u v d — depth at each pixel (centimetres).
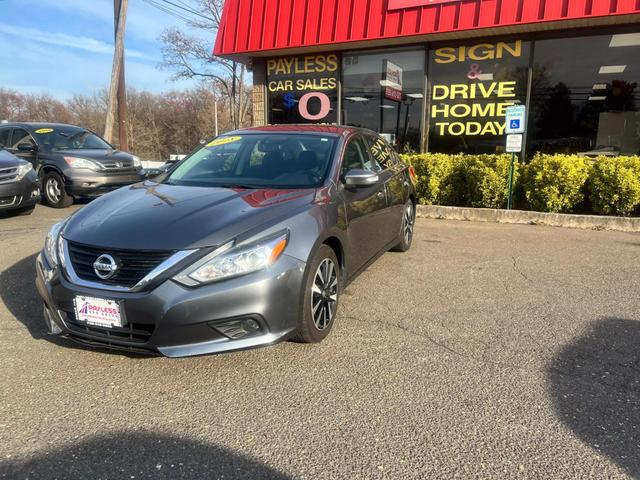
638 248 638
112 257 292
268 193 367
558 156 816
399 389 295
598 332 377
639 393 291
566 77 910
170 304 280
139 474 225
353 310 422
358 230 416
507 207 844
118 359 330
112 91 1611
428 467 229
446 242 673
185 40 3562
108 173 998
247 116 4000
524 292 468
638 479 220
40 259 335
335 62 1066
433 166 890
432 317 407
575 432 254
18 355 335
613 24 840
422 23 886
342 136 457
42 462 233
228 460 235
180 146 5372
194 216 318
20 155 1031
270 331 302
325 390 294
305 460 234
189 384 301
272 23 1016
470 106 980
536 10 809
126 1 1611
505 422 263
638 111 889
